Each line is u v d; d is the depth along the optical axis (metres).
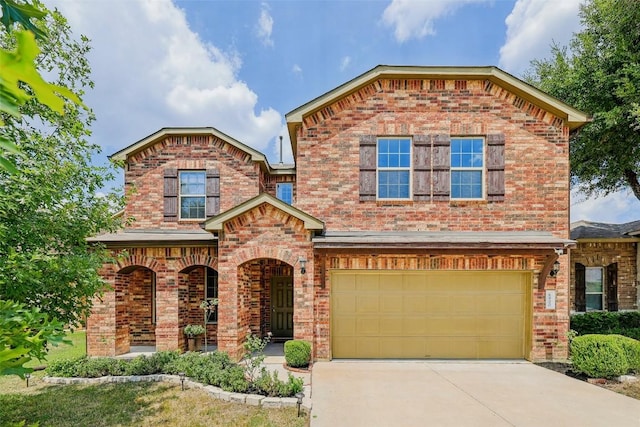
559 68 16.28
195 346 11.89
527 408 6.75
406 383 8.15
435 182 10.59
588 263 16.17
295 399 6.89
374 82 10.78
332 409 6.68
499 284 10.31
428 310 10.27
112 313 11.30
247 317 10.80
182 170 13.60
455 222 10.52
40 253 6.42
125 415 6.54
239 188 13.52
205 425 6.14
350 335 10.23
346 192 10.62
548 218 10.48
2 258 5.67
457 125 10.66
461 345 10.24
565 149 10.57
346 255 10.14
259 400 6.88
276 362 10.09
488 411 6.61
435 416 6.40
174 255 11.57
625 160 15.30
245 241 9.99
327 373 8.88
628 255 16.19
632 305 15.92
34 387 8.02
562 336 10.05
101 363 8.73
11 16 1.48
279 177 15.66
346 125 10.73
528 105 10.65
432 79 10.74
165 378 8.40
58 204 7.08
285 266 13.73
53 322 2.66
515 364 9.76
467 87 10.73
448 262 10.15
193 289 13.32
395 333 10.24
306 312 9.78
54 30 7.57
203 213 13.51
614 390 7.71
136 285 13.17
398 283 10.30
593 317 13.90
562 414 6.48
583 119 10.41
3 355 1.63
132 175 13.35
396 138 10.80
